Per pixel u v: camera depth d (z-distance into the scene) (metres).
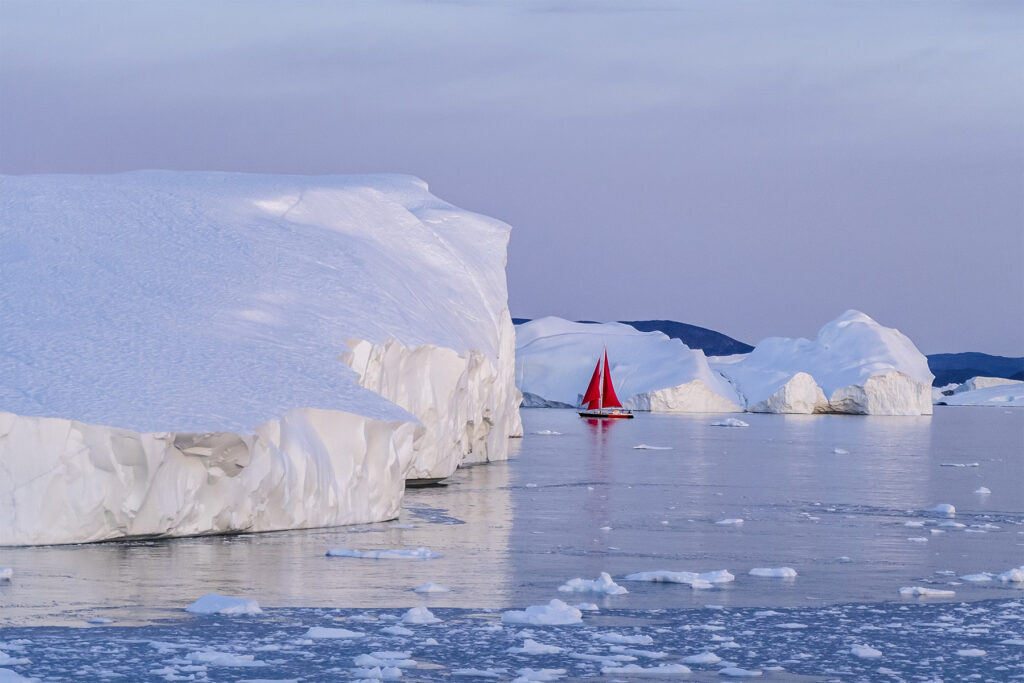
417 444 95.12
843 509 89.56
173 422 61.84
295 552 61.25
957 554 66.75
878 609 50.78
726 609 50.41
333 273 91.12
